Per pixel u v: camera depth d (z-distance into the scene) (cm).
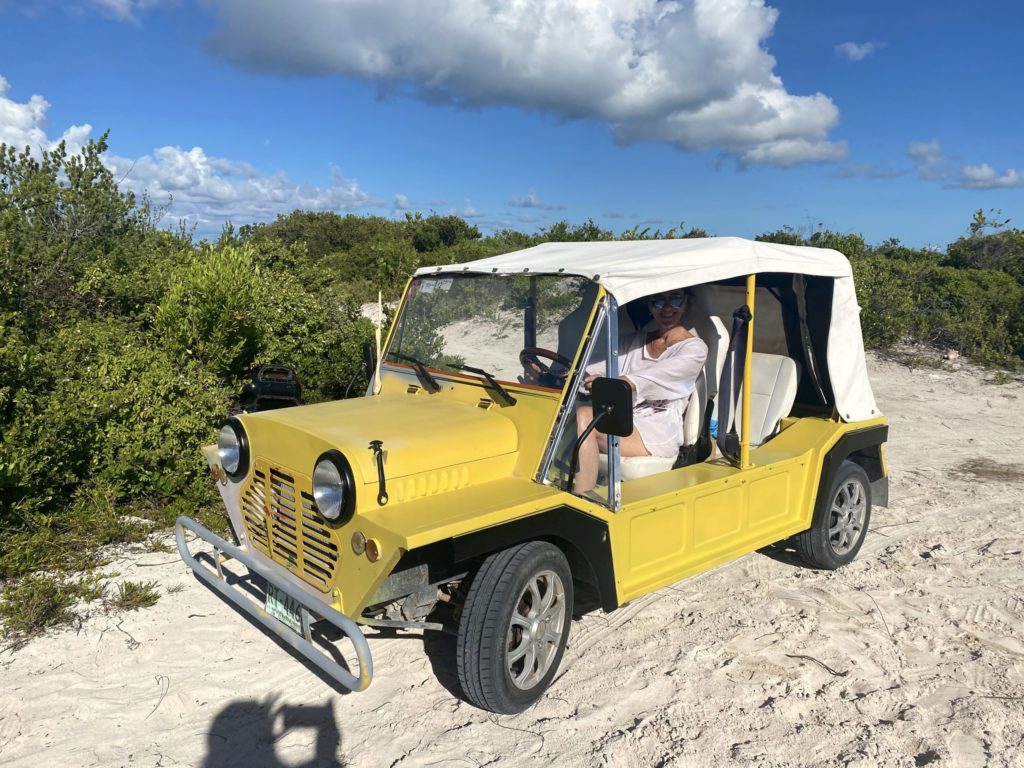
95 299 820
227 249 820
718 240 457
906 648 432
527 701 359
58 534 523
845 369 531
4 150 966
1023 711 371
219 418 623
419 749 334
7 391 537
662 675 398
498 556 346
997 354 1368
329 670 320
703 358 454
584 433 360
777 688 388
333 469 321
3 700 358
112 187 1022
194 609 446
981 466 818
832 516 531
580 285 383
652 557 406
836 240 1781
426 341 459
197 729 344
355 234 3225
